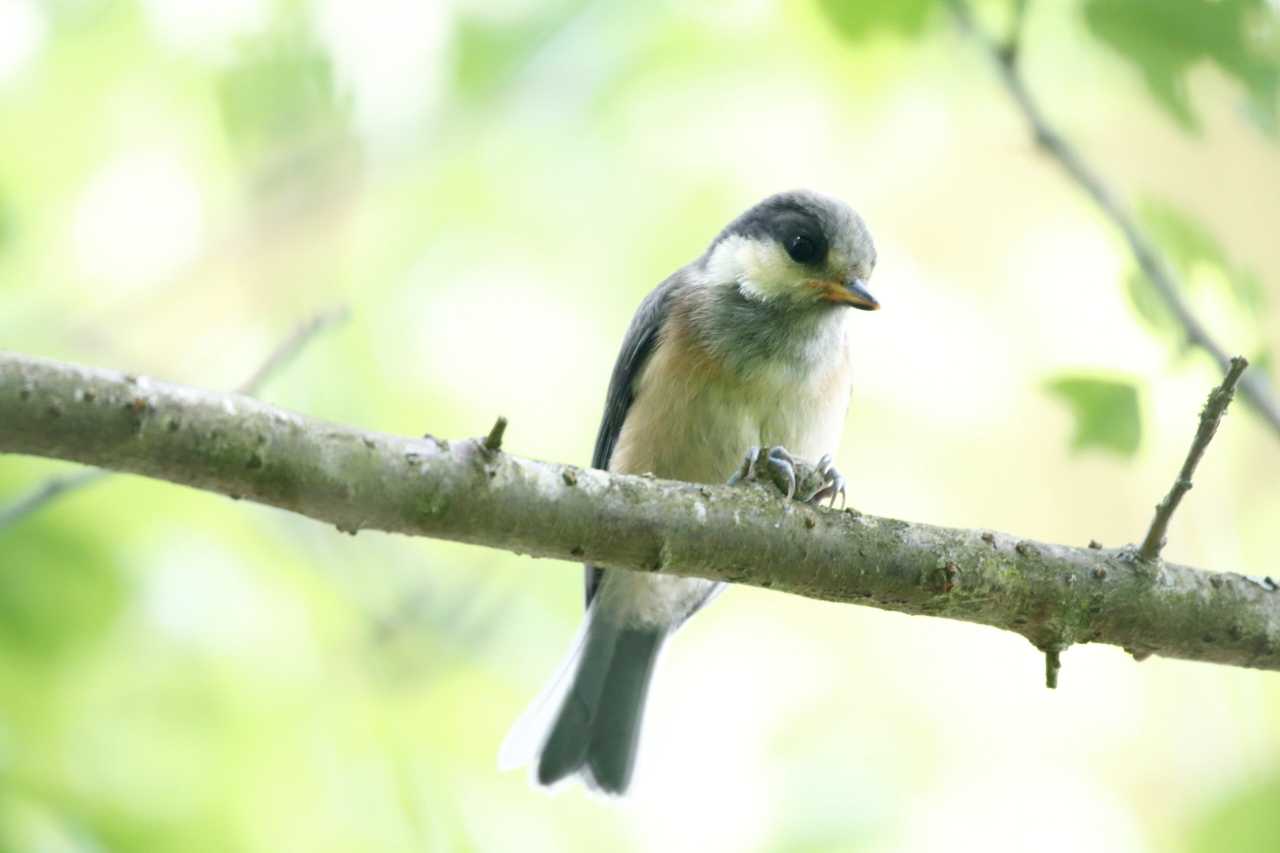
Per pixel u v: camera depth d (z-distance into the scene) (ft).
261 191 40.57
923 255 47.19
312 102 38.14
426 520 18.49
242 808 30.25
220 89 38.01
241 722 30.91
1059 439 46.09
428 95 37.42
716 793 39.24
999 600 20.98
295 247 41.24
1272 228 45.88
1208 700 38.96
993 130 44.86
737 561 20.33
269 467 17.43
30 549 29.71
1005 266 46.47
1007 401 46.06
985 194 46.91
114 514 31.19
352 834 30.68
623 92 38.83
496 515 18.85
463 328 40.60
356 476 17.97
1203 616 21.31
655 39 37.96
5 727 28.76
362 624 33.71
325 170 40.22
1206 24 28.99
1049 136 29.04
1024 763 44.01
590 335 40.91
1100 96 35.73
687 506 20.06
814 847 37.50
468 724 34.68
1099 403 26.35
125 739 29.86
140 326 40.55
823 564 20.56
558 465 19.53
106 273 40.50
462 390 40.42
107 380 16.65
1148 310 27.50
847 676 44.57
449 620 35.86
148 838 29.01
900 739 43.27
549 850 34.50
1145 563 21.33
